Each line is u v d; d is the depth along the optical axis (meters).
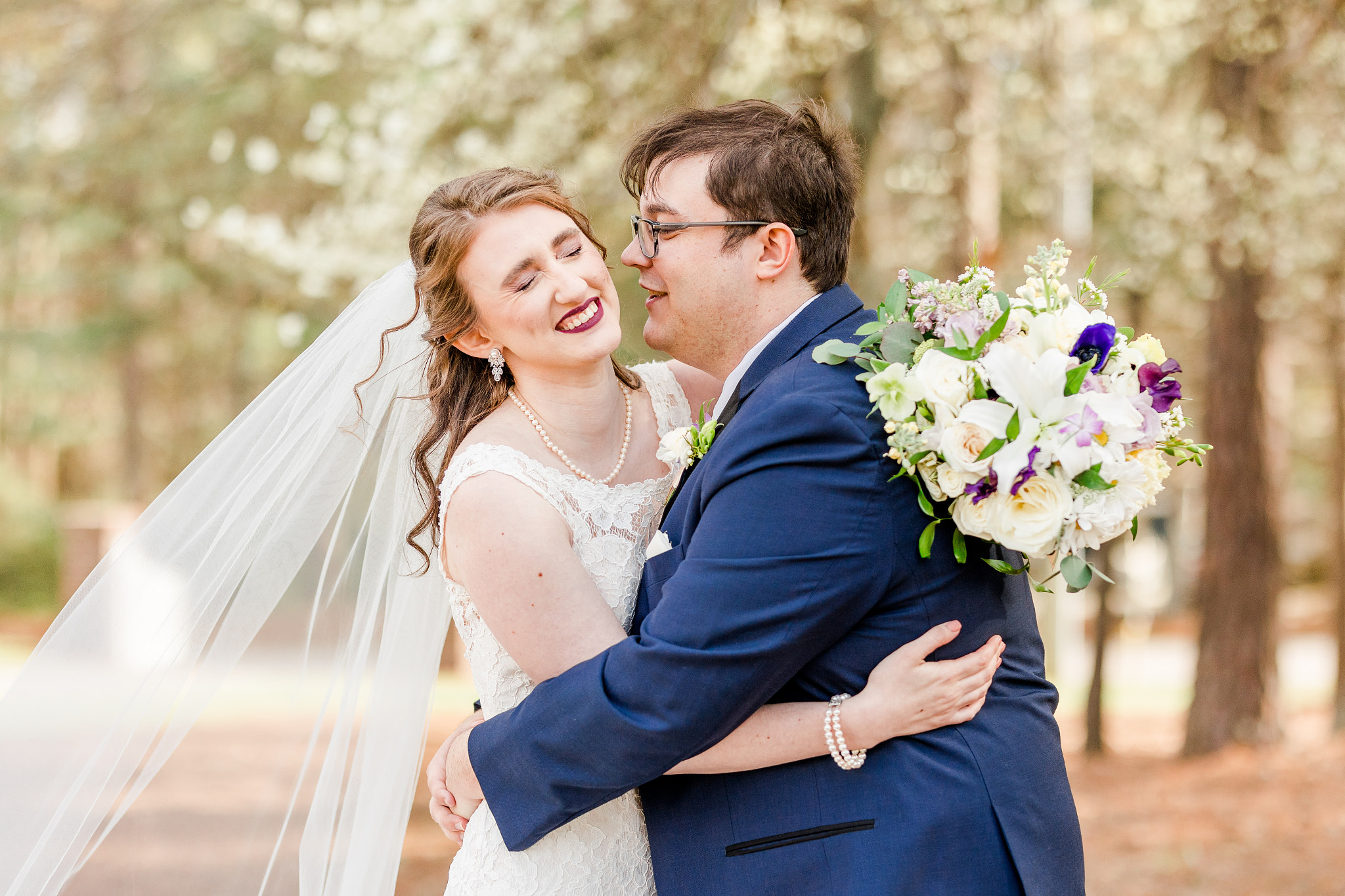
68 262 12.82
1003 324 1.71
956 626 1.81
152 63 11.27
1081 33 7.36
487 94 6.09
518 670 2.01
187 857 2.10
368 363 2.23
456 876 2.08
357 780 2.20
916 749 1.78
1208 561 8.68
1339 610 9.57
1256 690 8.55
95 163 10.88
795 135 2.00
